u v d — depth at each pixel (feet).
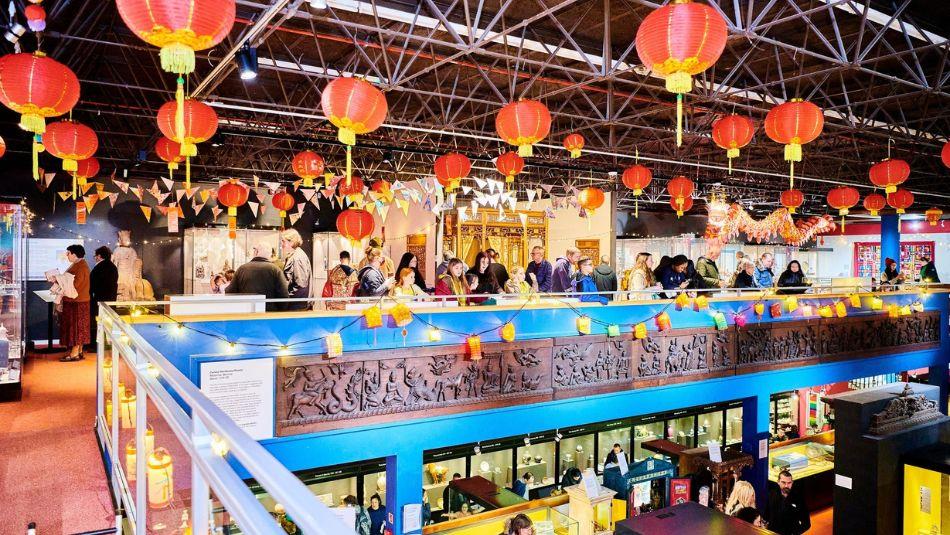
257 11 24.04
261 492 20.84
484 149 48.52
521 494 28.25
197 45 10.31
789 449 34.19
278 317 18.43
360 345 19.76
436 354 20.99
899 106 37.60
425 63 32.78
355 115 16.20
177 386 6.09
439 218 33.42
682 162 47.03
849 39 28.04
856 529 24.38
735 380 29.45
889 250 76.43
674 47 12.53
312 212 50.11
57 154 19.12
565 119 44.50
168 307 19.75
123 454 12.90
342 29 27.50
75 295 29.84
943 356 40.86
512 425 22.61
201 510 5.43
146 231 43.21
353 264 39.96
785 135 18.61
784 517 26.13
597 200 32.60
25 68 13.37
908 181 62.95
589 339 24.57
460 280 24.79
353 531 2.67
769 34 27.68
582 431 30.83
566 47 29.19
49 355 32.19
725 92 31.09
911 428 25.14
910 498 24.47
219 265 45.14
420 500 20.68
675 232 77.25
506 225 42.57
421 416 20.65
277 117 40.73
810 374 32.71
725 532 12.28
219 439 5.07
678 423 38.27
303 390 18.69
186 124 17.17
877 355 36.29
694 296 29.32
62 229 40.45
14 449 16.60
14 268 23.24
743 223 64.13
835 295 34.35
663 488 26.35
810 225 67.77
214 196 45.80
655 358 26.53
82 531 11.98
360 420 19.54
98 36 26.05
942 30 25.82
